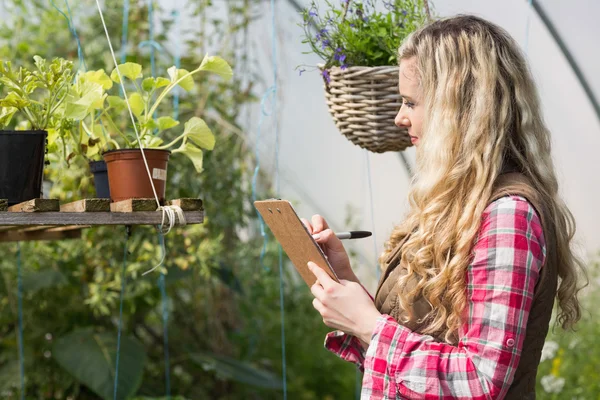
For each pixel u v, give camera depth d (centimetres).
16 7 350
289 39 374
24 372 340
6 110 161
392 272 139
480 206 121
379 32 179
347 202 423
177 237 303
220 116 351
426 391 117
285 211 133
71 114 162
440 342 126
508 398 123
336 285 132
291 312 436
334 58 178
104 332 351
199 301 390
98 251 303
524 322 116
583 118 357
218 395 399
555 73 350
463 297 120
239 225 364
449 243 123
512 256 116
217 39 360
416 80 136
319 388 435
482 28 132
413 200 139
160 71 348
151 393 366
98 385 318
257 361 422
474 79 128
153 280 323
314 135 408
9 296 331
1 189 152
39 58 162
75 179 281
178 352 389
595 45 327
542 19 324
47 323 349
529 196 121
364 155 406
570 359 338
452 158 126
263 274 403
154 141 177
